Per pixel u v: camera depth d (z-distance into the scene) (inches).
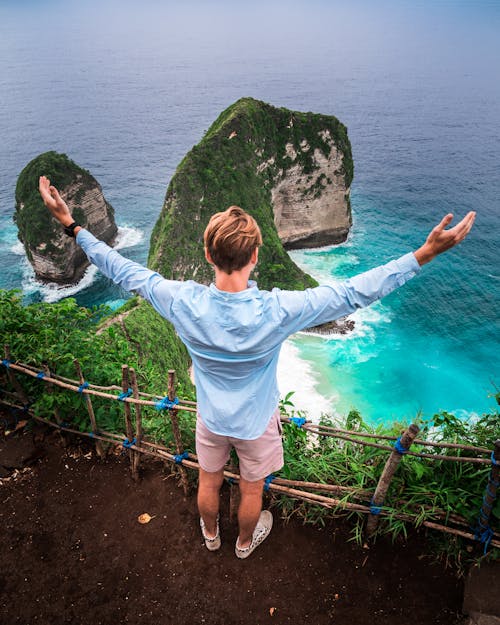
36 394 190.2
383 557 139.5
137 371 210.7
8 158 5644.7
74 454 181.6
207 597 133.6
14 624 131.1
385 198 3794.3
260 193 2397.9
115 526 155.1
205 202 2192.4
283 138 2541.8
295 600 131.3
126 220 3533.5
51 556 147.8
